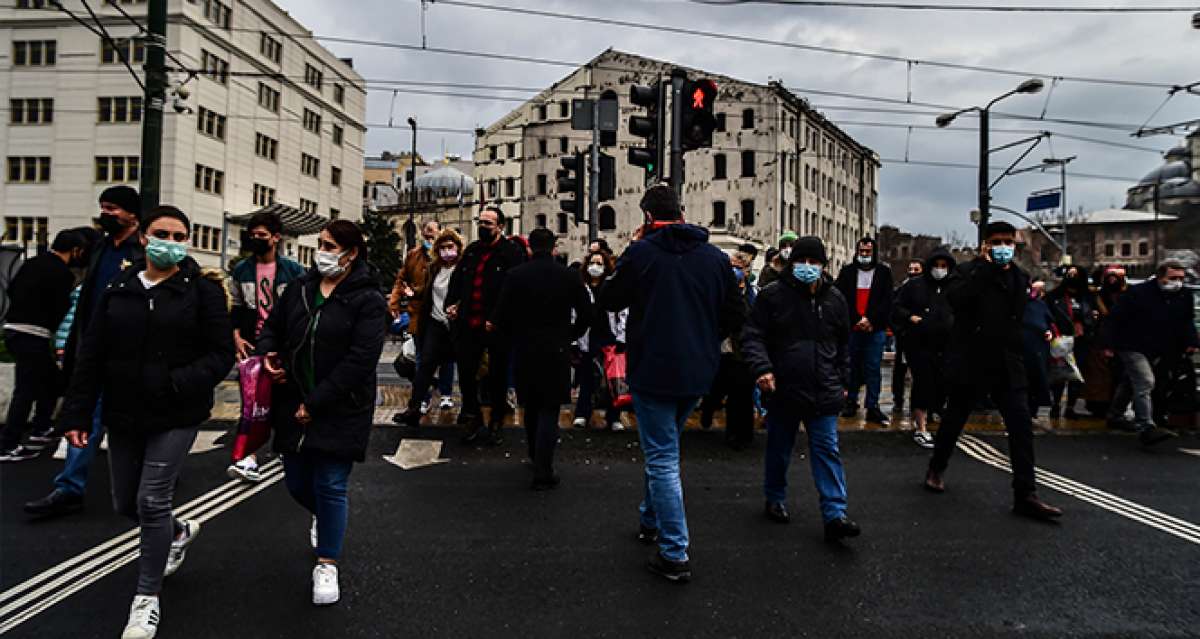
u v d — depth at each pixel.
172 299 3.39
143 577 3.24
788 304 4.67
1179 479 6.02
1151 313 7.28
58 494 4.70
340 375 3.43
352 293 3.59
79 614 3.36
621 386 7.00
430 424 7.59
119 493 3.42
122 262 4.44
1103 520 4.93
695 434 7.64
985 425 8.10
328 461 3.54
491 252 6.77
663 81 8.61
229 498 5.17
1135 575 3.97
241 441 3.50
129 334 3.32
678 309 3.89
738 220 50.81
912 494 5.53
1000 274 5.19
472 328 6.76
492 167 61.69
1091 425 8.23
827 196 59.31
